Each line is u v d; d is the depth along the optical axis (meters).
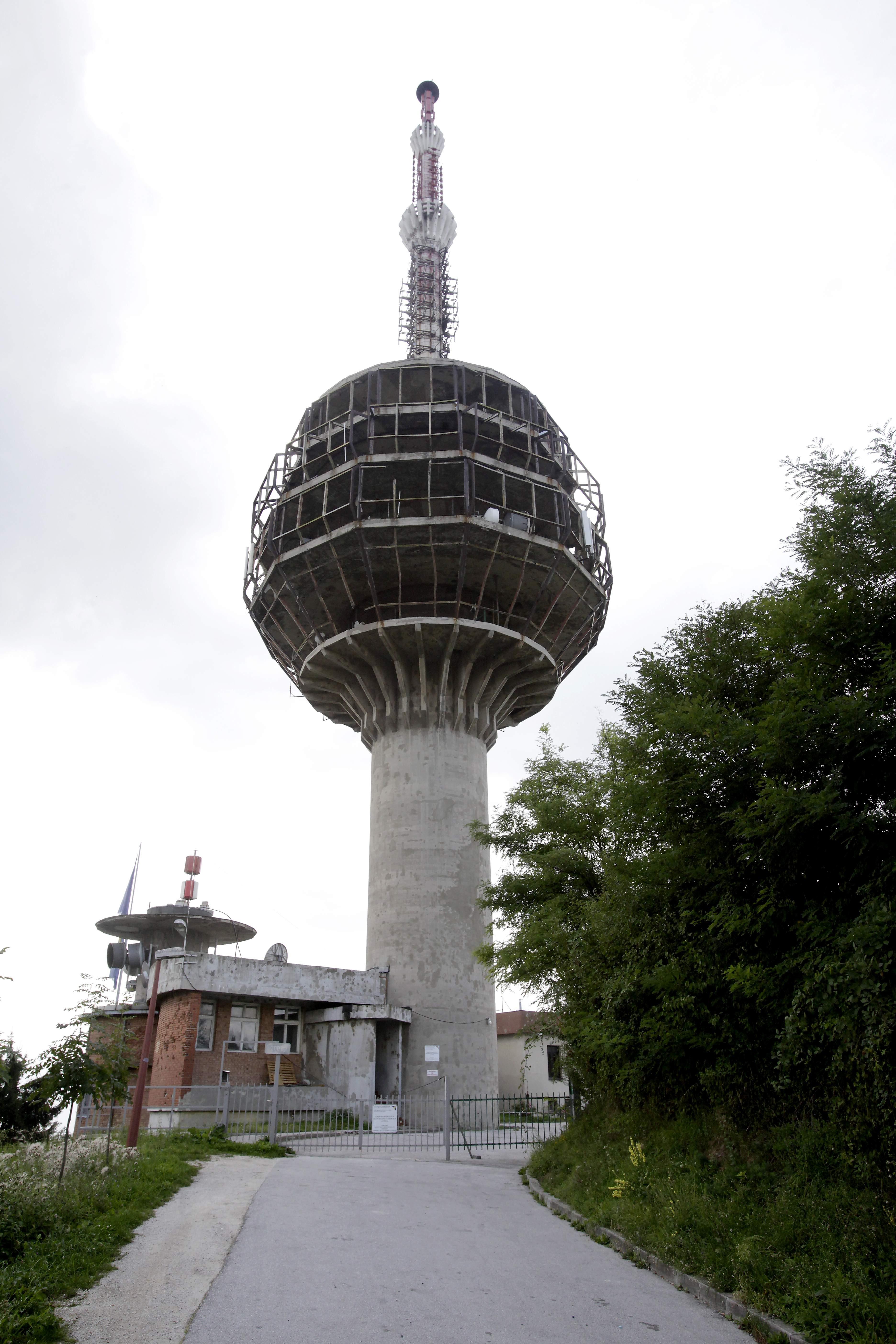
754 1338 8.52
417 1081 36.31
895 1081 8.97
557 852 22.70
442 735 41.38
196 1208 14.55
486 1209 15.61
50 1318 8.09
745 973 11.40
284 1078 35.41
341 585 40.81
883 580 10.46
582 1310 9.30
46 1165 13.70
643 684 14.88
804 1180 10.78
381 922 39.59
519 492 41.59
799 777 10.91
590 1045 16.66
